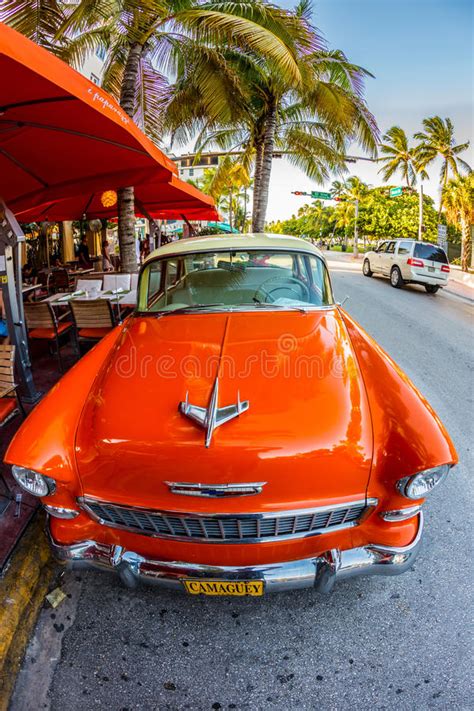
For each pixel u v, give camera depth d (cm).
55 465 194
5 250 398
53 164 469
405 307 1066
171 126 1226
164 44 835
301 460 183
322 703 187
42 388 477
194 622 227
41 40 674
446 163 3306
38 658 210
